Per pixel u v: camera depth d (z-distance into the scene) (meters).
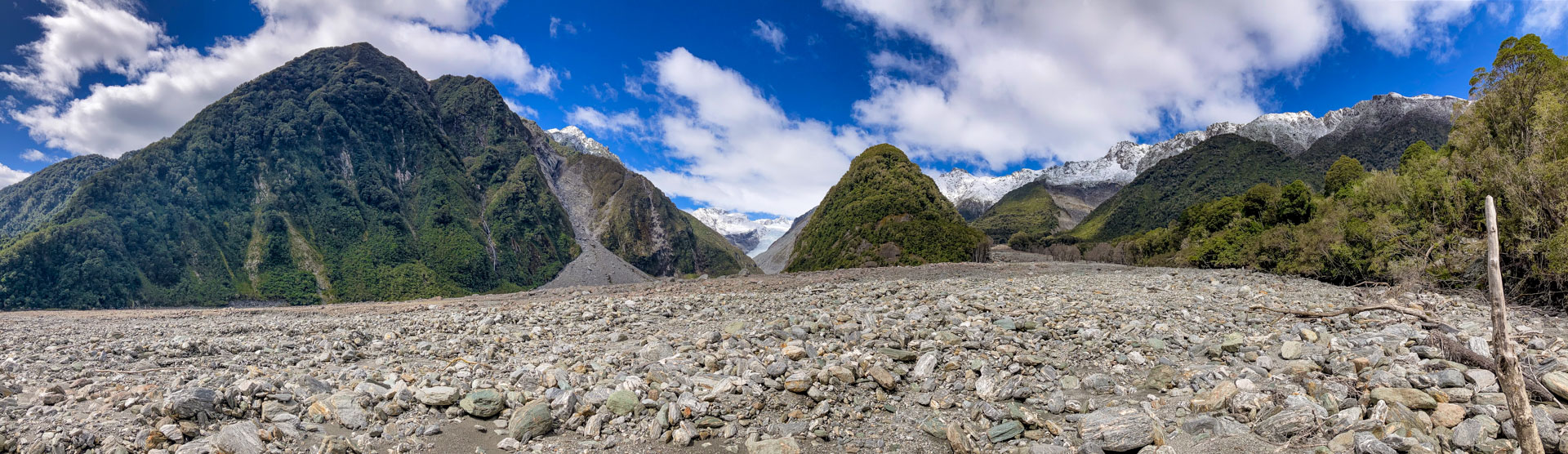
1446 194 28.72
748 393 9.83
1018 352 12.58
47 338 15.83
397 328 17.47
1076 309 17.78
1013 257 136.12
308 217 182.88
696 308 20.50
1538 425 7.46
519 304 24.38
